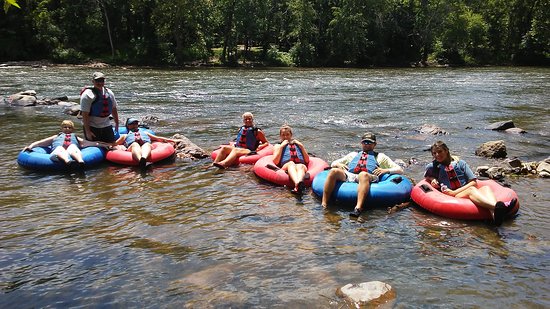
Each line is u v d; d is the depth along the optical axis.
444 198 5.64
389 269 4.20
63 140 7.93
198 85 22.88
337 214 5.65
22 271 4.15
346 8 44.94
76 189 6.54
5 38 38.69
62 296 3.74
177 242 4.77
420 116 13.62
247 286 3.87
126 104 15.92
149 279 4.00
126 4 43.75
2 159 8.23
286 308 3.53
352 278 4.02
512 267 4.23
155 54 41.72
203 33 43.59
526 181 7.02
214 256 4.45
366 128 11.66
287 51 49.34
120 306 3.59
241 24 42.28
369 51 47.47
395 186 6.05
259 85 23.11
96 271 4.15
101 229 5.10
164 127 11.61
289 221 5.39
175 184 6.84
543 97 18.19
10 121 12.27
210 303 3.61
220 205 5.93
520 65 47.06
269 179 6.94
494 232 5.08
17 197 6.16
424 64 46.97
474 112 14.41
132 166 7.83
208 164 8.08
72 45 41.31
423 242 4.81
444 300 3.65
